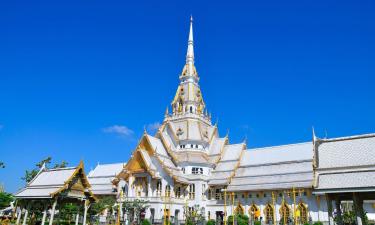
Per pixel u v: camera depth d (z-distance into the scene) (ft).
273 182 238.48
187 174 269.44
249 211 240.94
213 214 256.52
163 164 254.06
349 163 118.21
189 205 255.09
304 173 233.14
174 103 315.78
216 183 262.47
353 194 110.83
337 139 130.00
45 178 166.91
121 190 267.59
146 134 269.64
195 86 323.57
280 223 215.10
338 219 117.29
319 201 214.90
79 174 158.20
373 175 110.32
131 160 262.26
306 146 255.91
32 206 171.83
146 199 240.94
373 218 204.44
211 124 323.78
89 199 163.73
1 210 257.96
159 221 218.18
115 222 223.92
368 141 122.52
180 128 296.10
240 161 276.41
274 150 269.44
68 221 191.21
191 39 346.95
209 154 295.28
